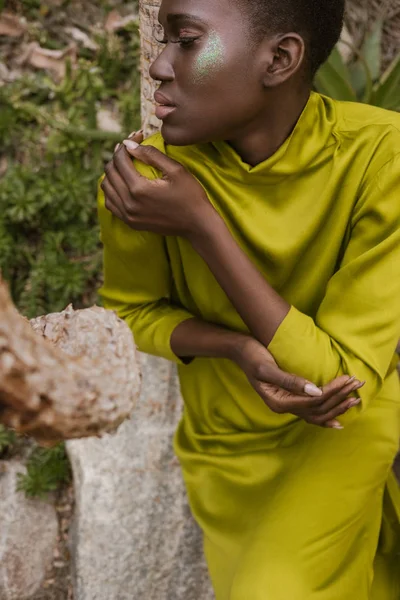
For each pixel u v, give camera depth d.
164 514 2.52
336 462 1.83
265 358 1.62
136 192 1.56
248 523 1.93
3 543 2.59
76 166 3.04
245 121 1.50
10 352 0.79
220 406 1.93
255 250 1.69
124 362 0.94
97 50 3.28
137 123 3.05
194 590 2.51
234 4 1.41
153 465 2.55
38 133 3.12
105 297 1.91
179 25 1.43
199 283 1.77
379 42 2.96
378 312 1.62
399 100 2.75
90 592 2.45
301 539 1.79
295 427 1.89
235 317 1.79
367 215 1.64
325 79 2.68
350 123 1.67
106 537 2.47
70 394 0.84
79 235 2.96
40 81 3.20
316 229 1.67
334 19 1.51
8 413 0.82
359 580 1.95
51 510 2.69
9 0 3.28
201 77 1.43
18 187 2.92
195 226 1.57
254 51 1.43
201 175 1.65
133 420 2.59
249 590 1.74
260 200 1.66
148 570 2.49
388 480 2.10
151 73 1.48
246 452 1.93
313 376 1.59
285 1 1.42
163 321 1.84
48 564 2.62
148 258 1.77
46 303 2.93
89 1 3.35
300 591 1.75
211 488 1.97
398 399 1.94
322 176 1.65
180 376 1.99
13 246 2.95
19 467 2.74
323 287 1.75
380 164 1.62
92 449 2.58
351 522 1.85
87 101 3.08
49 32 3.30
